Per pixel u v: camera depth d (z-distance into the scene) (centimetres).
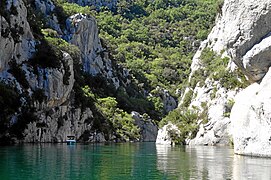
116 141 10231
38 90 7375
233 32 3878
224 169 2788
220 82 8269
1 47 6625
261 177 2366
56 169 2738
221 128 7475
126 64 15650
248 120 3638
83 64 12306
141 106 13525
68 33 12219
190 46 19350
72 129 8862
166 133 8556
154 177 2423
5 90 6291
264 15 3666
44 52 7756
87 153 4475
